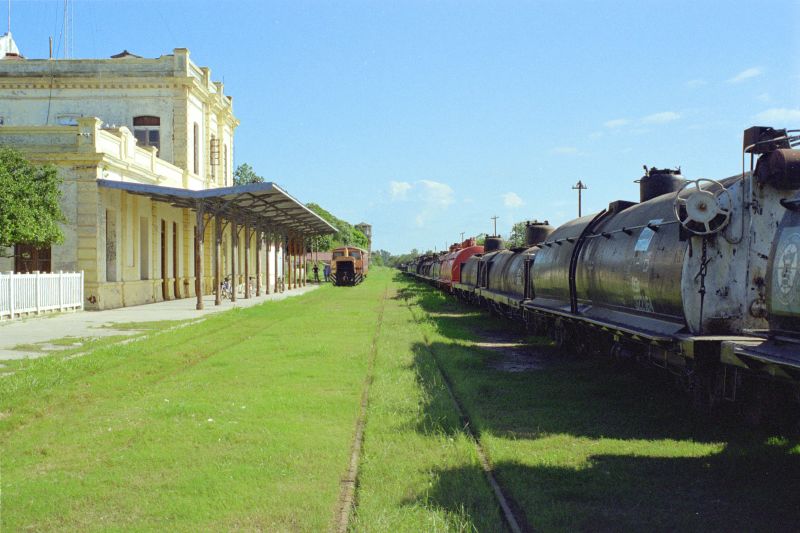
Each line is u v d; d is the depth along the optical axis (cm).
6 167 2278
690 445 731
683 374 862
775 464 657
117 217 2894
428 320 2252
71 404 938
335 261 5947
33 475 632
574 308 1338
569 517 530
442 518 511
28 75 3831
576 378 1148
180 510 536
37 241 2325
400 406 902
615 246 1123
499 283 2364
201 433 765
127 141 3005
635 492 591
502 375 1192
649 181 1236
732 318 782
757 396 716
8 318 2136
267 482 604
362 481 605
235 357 1384
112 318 2325
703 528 514
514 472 638
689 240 801
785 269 595
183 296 3850
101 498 566
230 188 2734
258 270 4009
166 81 3853
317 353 1427
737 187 782
